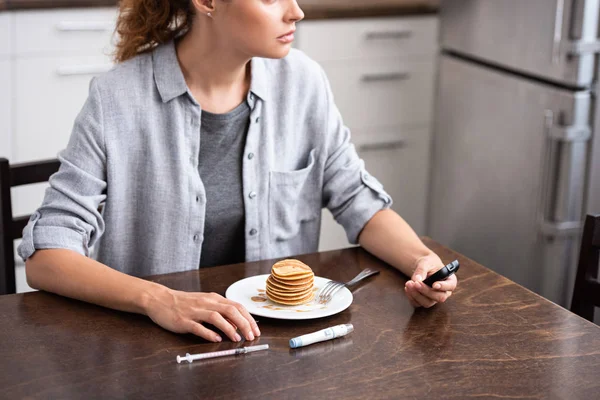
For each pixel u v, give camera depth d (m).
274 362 1.09
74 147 1.42
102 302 1.25
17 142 2.64
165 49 1.48
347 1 3.00
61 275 1.29
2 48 2.53
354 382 1.04
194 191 1.50
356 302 1.29
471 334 1.18
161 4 1.46
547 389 1.04
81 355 1.10
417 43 3.00
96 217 1.42
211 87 1.49
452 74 2.95
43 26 2.57
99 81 1.45
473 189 2.92
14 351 1.11
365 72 2.95
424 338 1.17
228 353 1.11
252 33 1.33
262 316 1.21
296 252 1.69
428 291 1.25
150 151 1.47
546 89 2.52
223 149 1.54
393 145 3.08
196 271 1.39
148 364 1.08
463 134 2.94
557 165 2.52
